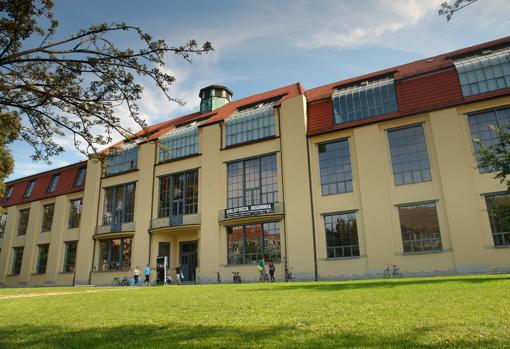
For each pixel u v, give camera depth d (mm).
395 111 26031
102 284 35125
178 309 9305
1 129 8148
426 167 24250
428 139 24516
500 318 6027
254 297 11188
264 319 7086
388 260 23719
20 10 6801
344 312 7422
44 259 40938
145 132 8383
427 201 23641
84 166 41406
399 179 24875
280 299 10250
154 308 9812
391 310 7344
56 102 7582
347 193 26172
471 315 6406
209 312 8445
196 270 30266
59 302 12719
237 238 29578
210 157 32156
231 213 29250
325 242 26141
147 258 32906
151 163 35375
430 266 22656
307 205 26938
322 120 28359
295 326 6254
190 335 5953
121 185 37156
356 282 16141
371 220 24719
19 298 15516
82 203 39469
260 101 33938
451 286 11039
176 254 33906
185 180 33375
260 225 28844
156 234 33406
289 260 26625
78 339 6094
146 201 34531
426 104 24797
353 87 29656
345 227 25828
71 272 37594
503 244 21328
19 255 43625
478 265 21344
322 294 10930
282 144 29094
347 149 27047
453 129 23609
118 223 35938
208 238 30312
